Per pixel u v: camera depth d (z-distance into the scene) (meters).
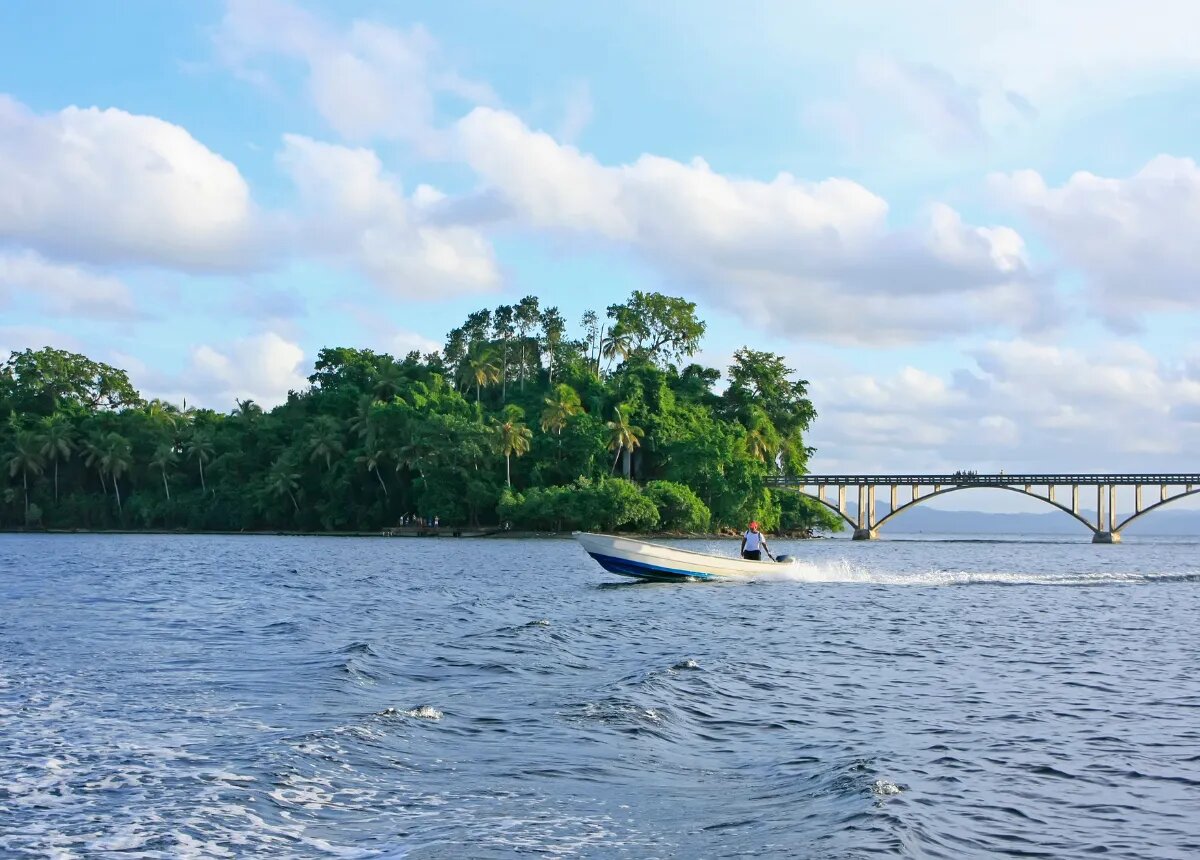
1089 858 10.15
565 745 14.23
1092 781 12.84
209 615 31.31
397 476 129.62
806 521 142.50
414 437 123.81
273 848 10.09
